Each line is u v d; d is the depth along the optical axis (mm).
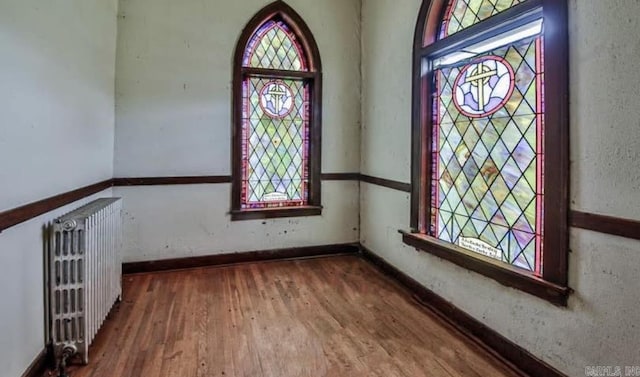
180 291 2912
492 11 2182
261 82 3619
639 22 1387
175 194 3363
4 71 1409
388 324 2402
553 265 1727
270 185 3709
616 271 1477
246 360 1981
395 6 3135
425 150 2787
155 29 3230
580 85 1606
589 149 1573
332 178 3830
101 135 2756
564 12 1658
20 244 1559
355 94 3840
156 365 1921
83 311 1878
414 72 2830
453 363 1970
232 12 3416
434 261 2645
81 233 1858
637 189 1401
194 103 3363
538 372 1816
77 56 2178
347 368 1919
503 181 2111
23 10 1545
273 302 2727
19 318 1555
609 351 1507
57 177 1896
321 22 3688
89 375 1822
